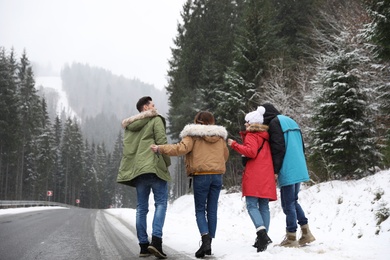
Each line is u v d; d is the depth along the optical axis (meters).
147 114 4.81
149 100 5.16
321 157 11.66
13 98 40.16
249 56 21.70
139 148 4.77
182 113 29.23
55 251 5.25
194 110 27.75
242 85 20.91
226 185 25.08
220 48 28.16
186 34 32.56
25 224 10.02
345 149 10.91
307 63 20.86
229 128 22.03
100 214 18.34
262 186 4.74
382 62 12.53
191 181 5.06
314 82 11.98
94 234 7.71
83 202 88.44
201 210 4.77
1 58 41.94
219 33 30.97
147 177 4.74
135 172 4.70
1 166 45.44
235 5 32.16
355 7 18.08
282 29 26.50
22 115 46.66
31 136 51.91
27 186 53.41
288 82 19.58
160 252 4.44
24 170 53.09
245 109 21.16
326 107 11.12
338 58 11.24
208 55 28.92
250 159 4.89
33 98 50.72
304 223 5.06
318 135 11.51
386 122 12.31
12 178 50.00
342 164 11.05
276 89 18.17
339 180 10.98
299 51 23.44
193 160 4.75
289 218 4.80
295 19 26.14
